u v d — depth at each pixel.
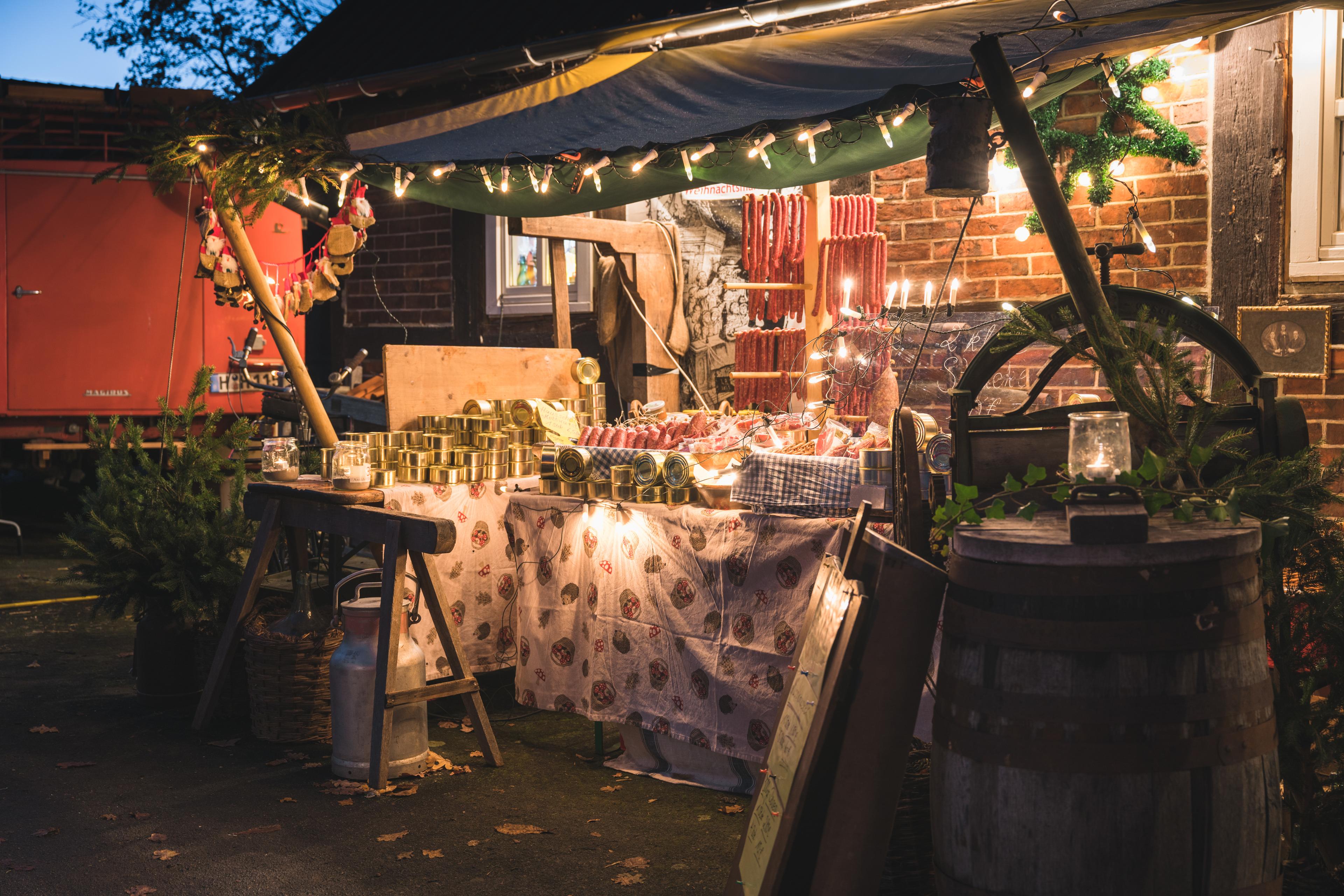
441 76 5.54
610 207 5.38
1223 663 2.08
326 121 4.67
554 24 6.25
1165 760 2.04
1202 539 2.08
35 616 6.07
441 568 4.48
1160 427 2.65
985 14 3.72
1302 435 3.01
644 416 5.00
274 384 7.85
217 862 3.14
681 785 3.80
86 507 4.55
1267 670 2.18
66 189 7.45
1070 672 2.07
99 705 4.60
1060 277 5.38
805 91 4.35
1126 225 5.22
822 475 3.54
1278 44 4.79
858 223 5.48
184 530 4.46
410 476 4.50
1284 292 4.86
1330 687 2.70
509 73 6.65
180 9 18.73
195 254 7.73
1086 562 2.07
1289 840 2.59
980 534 2.21
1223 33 4.92
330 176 4.93
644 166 4.55
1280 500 2.57
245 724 4.39
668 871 3.10
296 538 4.58
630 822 3.46
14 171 7.33
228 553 4.54
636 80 4.76
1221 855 2.07
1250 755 2.10
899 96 3.57
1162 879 2.04
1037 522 2.34
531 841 3.30
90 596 6.53
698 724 3.74
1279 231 4.84
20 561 7.54
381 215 8.73
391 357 4.82
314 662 4.12
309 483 4.29
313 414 5.05
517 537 4.33
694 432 4.54
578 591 4.14
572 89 4.95
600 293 6.48
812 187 5.43
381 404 7.69
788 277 5.57
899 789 2.32
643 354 6.40
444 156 4.99
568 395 5.56
